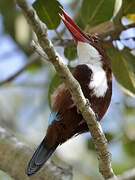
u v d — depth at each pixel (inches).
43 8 398.0
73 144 543.8
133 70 417.1
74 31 387.5
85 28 420.5
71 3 574.6
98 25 417.1
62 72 257.1
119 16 405.4
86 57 388.8
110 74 381.4
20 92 639.1
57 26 410.6
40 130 585.0
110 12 406.9
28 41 533.3
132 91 416.2
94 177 507.5
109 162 300.0
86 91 341.1
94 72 350.6
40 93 635.5
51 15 402.0
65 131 337.1
